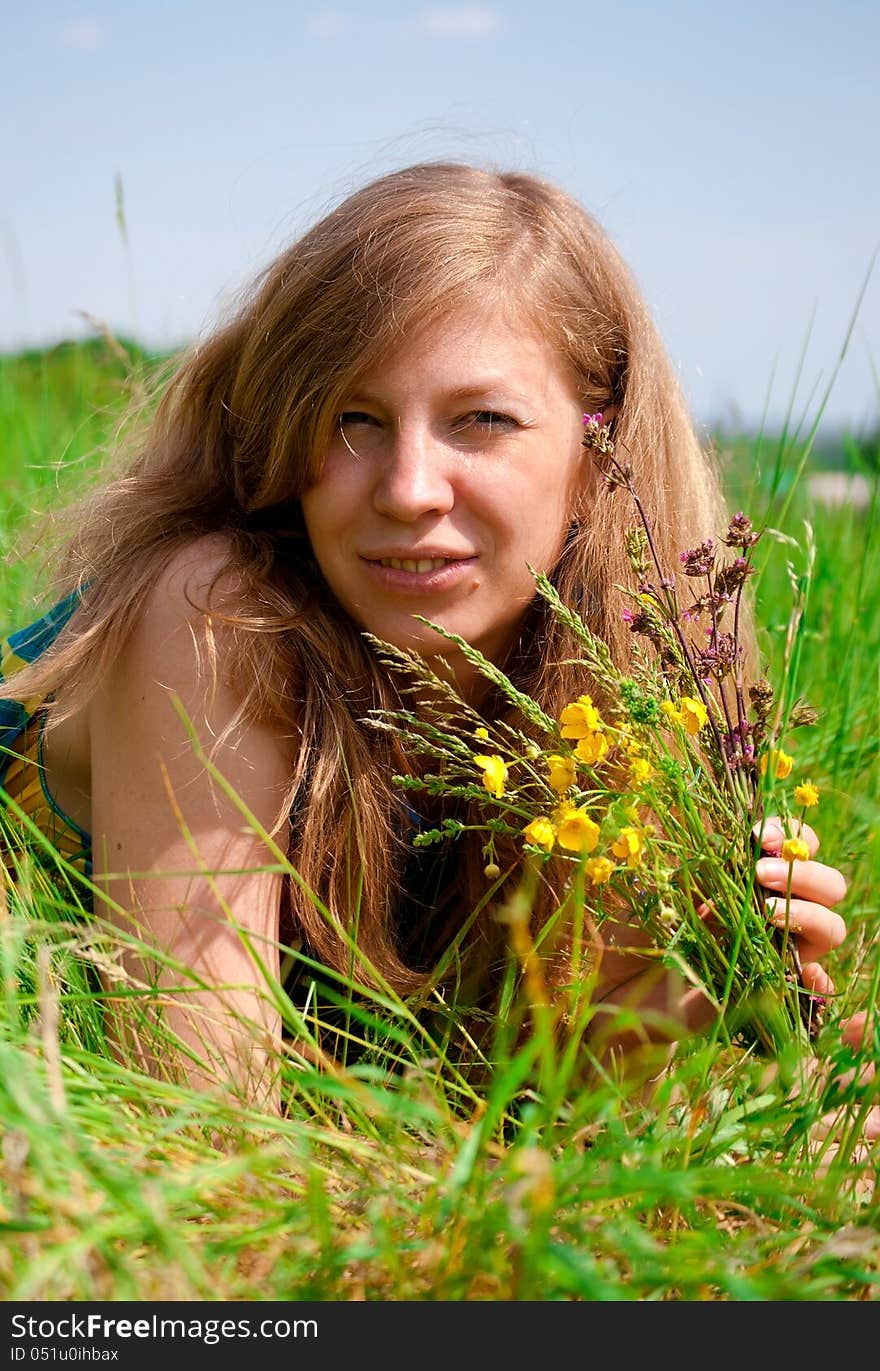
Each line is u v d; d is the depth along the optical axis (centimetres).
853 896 223
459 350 177
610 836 147
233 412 198
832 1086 137
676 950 151
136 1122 125
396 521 178
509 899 190
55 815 206
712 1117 143
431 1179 124
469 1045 175
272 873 179
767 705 162
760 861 163
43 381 390
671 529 216
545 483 187
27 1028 145
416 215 184
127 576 194
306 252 191
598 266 200
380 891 191
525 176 206
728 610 214
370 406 179
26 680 200
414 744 197
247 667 183
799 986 163
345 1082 121
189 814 177
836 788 247
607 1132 136
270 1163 121
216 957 168
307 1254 113
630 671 201
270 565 194
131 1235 108
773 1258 123
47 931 154
